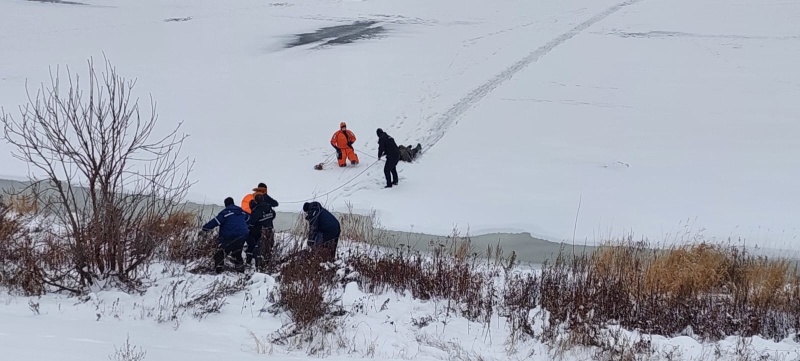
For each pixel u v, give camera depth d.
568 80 30.88
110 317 7.14
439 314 8.73
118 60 34.22
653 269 10.02
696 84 30.81
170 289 8.38
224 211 9.82
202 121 24.66
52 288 8.15
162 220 10.11
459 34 40.53
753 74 32.56
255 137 22.86
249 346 6.54
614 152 21.69
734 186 18.39
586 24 43.09
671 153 21.66
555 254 13.80
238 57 35.12
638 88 29.98
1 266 8.31
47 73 31.12
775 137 23.56
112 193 8.42
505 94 28.45
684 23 43.22
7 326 5.81
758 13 45.38
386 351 6.95
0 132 21.84
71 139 19.44
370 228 14.48
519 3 49.81
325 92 28.73
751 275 10.20
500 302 9.41
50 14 44.78
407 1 51.31
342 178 18.80
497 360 7.05
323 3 50.97
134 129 23.22
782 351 7.79
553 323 8.03
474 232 15.15
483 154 21.27
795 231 14.98
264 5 50.19
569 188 18.19
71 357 4.75
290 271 9.16
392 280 9.95
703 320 8.62
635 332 8.24
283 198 17.19
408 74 31.64
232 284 8.88
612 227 15.38
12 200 10.58
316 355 6.54
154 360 5.18
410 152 20.50
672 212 16.36
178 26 42.75
